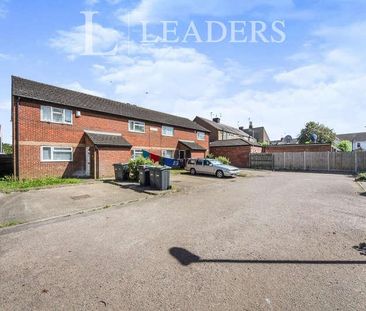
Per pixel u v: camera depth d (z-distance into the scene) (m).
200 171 21.22
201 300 3.45
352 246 5.32
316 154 27.89
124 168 15.71
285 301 3.41
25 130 15.66
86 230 6.48
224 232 6.26
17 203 9.61
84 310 3.23
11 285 3.83
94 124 19.78
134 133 23.55
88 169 18.67
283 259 4.72
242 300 3.44
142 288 3.75
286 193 12.01
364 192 11.98
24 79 18.16
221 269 4.34
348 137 71.88
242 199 10.55
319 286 3.79
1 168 17.91
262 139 62.28
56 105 17.16
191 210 8.62
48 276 4.10
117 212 8.38
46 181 14.61
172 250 5.16
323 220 7.26
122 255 4.92
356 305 3.32
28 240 5.76
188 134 31.20
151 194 11.61
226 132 45.84
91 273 4.20
